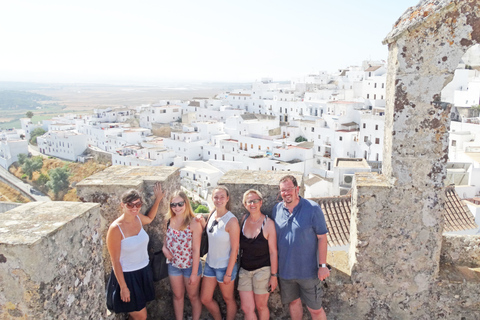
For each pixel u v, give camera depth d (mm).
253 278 4609
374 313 4688
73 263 3539
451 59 3982
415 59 4059
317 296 4492
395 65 4156
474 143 30812
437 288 4473
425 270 4449
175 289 4922
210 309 4949
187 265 4820
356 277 4625
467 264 4715
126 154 66562
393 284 4559
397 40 4098
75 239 3561
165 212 5215
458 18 3891
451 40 3949
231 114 78625
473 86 40094
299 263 4395
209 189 46688
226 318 5090
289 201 4367
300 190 4953
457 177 22578
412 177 4254
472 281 4406
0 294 3170
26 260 3033
